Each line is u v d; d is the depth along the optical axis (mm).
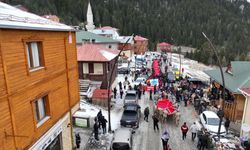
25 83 10234
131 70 43094
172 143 17609
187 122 21734
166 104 22203
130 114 20562
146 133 19297
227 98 23609
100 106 25047
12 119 9391
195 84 32625
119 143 14891
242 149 15672
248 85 20594
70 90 15328
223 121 21922
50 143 12695
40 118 12008
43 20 13367
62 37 13859
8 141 9195
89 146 16578
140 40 80438
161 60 58906
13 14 11312
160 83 30656
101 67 27750
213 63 75750
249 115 18812
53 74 12836
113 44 56969
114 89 28250
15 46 9539
